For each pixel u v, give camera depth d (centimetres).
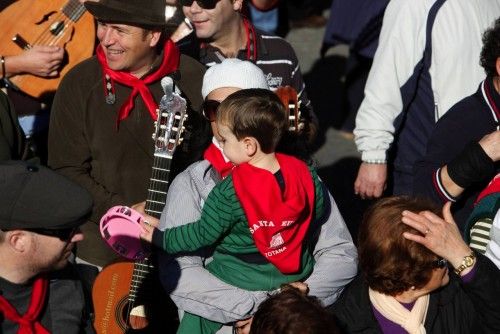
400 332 962
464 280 946
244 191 1013
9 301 886
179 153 1217
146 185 1296
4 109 1188
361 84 2256
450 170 1223
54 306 923
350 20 2141
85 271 1234
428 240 917
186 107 1188
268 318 840
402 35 1405
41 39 1524
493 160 1203
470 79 1390
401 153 1462
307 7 3098
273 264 1060
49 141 1308
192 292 1087
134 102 1270
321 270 1116
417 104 1430
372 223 938
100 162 1291
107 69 1263
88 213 900
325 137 2370
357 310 976
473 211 1127
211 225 1043
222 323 1112
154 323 1290
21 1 1542
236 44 1455
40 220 872
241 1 1439
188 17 1433
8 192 873
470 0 1390
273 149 1029
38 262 885
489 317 962
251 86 1125
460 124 1248
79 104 1274
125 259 1252
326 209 1146
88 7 1230
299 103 1196
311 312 834
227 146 1032
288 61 1493
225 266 1084
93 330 974
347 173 2206
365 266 941
